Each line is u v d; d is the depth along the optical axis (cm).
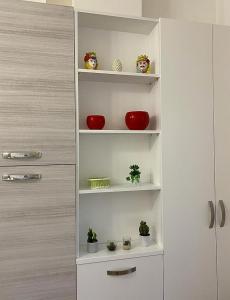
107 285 171
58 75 164
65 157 164
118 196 201
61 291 163
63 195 164
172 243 183
